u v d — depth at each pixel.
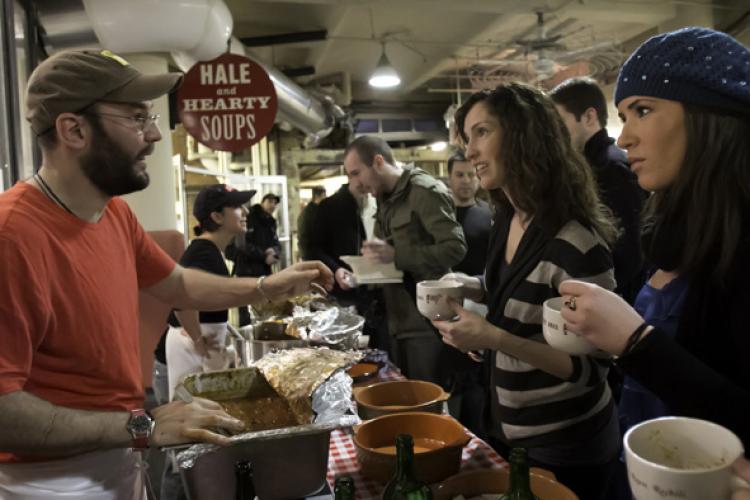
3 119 2.14
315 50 6.77
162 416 0.96
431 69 7.76
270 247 5.71
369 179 2.50
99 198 1.11
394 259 2.44
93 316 1.05
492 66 7.50
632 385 1.15
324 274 1.61
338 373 1.33
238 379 1.40
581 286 0.75
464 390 2.43
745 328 0.75
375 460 1.19
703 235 0.79
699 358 0.82
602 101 2.06
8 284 0.90
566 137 1.33
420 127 9.51
